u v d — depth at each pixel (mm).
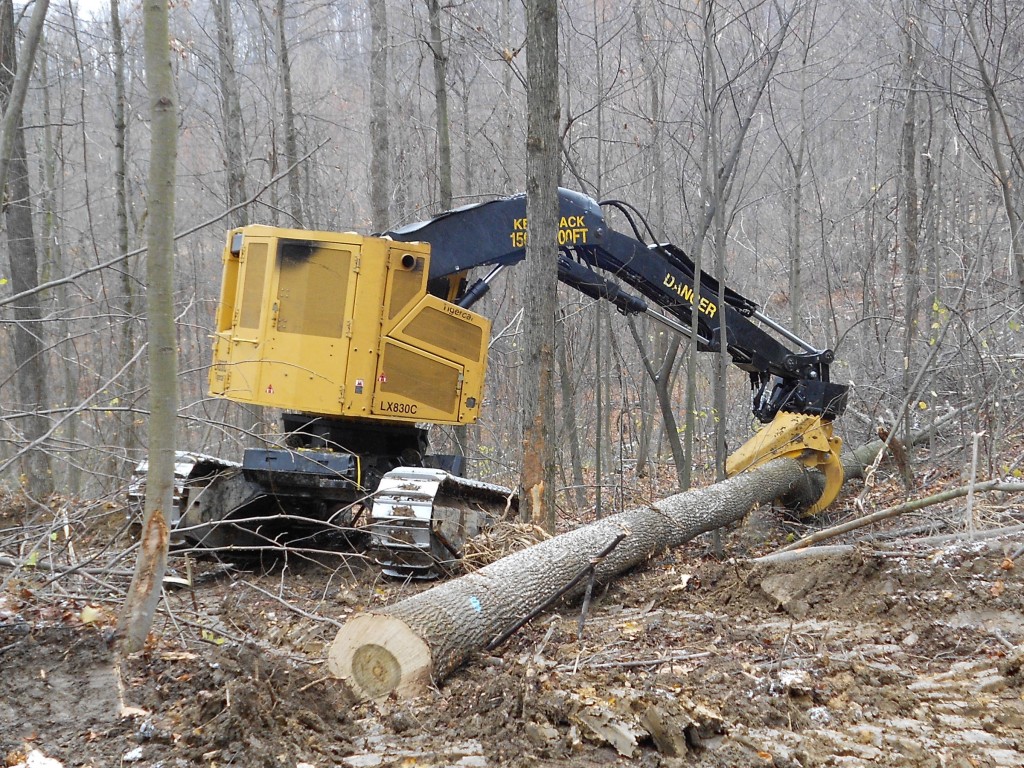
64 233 19312
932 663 5277
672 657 5453
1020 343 12398
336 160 26125
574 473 13047
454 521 7730
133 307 12203
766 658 5395
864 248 18500
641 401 15352
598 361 10867
